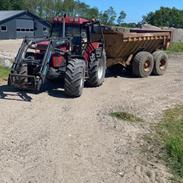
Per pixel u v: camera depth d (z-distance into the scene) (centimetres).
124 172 644
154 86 1386
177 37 3944
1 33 5256
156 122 930
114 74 1600
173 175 643
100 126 866
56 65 1116
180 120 958
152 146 761
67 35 1215
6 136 767
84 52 1203
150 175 638
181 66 2020
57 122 877
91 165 662
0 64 1536
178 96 1238
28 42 1127
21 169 629
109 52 1447
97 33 1270
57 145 738
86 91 1214
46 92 1153
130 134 827
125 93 1232
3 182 584
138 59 1521
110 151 727
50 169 636
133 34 1438
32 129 818
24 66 1073
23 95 1096
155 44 1631
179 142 776
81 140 773
